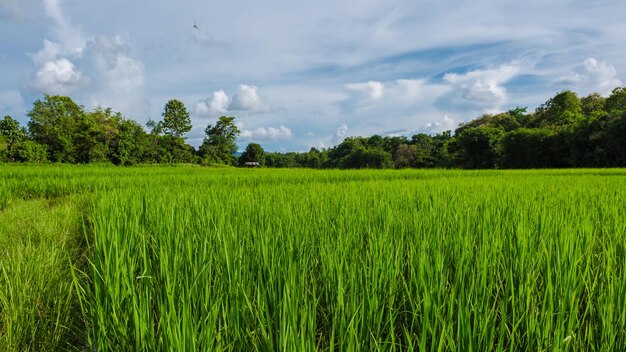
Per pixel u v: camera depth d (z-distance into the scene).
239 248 2.77
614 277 2.13
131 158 59.34
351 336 1.56
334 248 2.90
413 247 2.77
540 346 1.70
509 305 2.25
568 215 3.84
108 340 1.84
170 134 72.44
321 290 2.43
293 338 1.55
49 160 53.88
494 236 3.12
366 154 92.00
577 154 44.53
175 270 2.32
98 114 59.41
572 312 1.79
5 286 2.78
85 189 10.75
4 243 4.52
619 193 6.26
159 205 4.73
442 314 1.93
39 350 2.34
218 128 82.88
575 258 2.40
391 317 1.88
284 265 2.44
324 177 15.41
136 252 2.94
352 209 4.63
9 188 10.54
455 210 4.39
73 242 4.79
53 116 58.47
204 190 7.97
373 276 2.23
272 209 4.60
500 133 63.16
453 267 2.71
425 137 114.50
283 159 138.00
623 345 1.78
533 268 2.45
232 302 1.95
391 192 6.80
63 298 2.79
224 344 1.83
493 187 7.94
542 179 11.75
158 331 1.90
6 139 50.91
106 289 2.16
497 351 1.65
